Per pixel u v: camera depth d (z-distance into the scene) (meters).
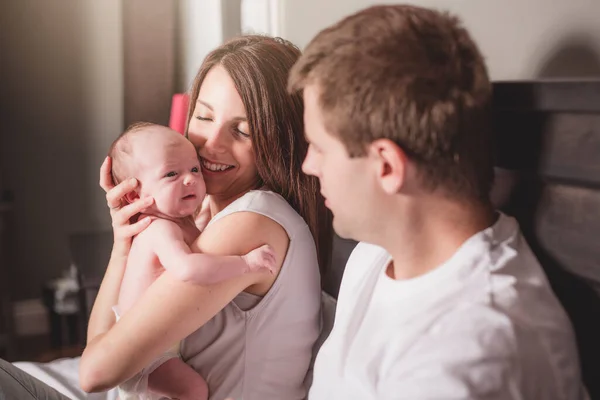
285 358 1.22
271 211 1.17
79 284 2.26
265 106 1.20
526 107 0.97
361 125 0.84
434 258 0.89
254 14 2.51
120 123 3.20
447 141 0.82
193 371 1.18
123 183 1.23
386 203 0.88
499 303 0.79
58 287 2.97
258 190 1.20
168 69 3.04
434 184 0.85
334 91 0.85
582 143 0.89
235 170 1.25
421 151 0.83
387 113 0.82
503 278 0.81
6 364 1.25
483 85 0.85
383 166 0.85
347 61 0.84
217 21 2.79
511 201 1.03
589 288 0.89
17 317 3.17
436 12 0.86
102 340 1.10
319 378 1.01
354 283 1.06
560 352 0.80
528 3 1.19
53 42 3.04
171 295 1.07
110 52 3.12
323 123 0.88
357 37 0.84
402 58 0.82
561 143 0.92
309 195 1.28
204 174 1.29
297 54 1.28
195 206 1.24
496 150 1.06
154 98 3.05
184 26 3.03
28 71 3.03
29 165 3.10
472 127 0.84
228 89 1.21
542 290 0.84
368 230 0.91
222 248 1.11
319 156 0.92
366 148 0.85
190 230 1.26
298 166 1.25
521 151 1.00
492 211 0.91
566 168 0.92
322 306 1.41
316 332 1.28
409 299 0.88
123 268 1.26
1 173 3.05
